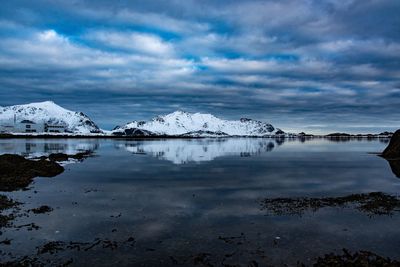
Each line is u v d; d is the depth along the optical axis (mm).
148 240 18312
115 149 98375
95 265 15320
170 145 130875
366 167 51875
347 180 38500
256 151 94812
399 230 20094
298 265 15367
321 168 50281
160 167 50906
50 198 28109
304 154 82375
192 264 15461
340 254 16484
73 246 17422
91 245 17562
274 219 22250
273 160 64375
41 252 16609
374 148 117188
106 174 42562
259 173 44125
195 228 20328
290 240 18391
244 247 17375
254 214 23469
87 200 27469
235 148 111875
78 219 22016
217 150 98375
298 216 22969
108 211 24047
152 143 151000
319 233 19500
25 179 36250
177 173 43875
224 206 25719
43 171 42656
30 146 108250
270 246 17531
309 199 28156
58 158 63719
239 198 28531
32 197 28453
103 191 31250
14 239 18297
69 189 32125
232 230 19984
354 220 22078
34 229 19922
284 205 26047
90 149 97250
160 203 26578
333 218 22484
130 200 27594
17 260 15711
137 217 22578
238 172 45125
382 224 21234
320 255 16422
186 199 28062
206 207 25391
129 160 62844
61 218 22203
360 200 27719
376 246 17562
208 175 42062
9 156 47344
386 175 42688
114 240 18281
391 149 75688
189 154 80062
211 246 17500
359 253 16438
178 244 17766
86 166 51812
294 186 34406
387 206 25734
